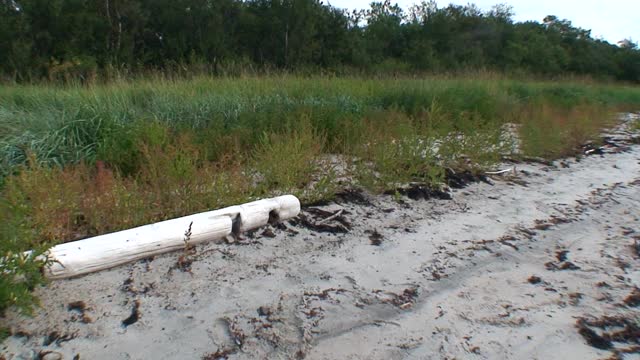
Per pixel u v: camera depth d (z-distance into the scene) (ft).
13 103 24.79
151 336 10.61
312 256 14.40
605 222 18.69
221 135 22.65
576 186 23.36
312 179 20.04
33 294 11.41
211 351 10.28
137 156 18.47
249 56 69.41
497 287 13.39
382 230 16.57
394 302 12.41
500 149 25.22
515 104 41.47
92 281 12.30
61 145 19.63
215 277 12.89
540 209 19.67
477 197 20.63
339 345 10.68
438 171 20.93
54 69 45.32
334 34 77.46
